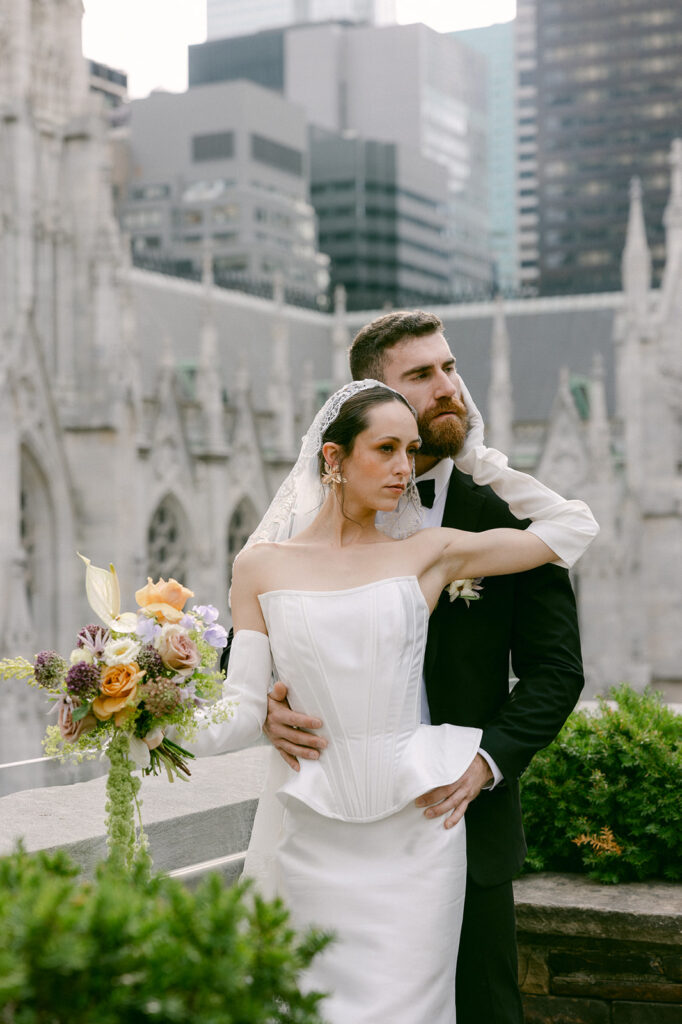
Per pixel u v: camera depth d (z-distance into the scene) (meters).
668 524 57.28
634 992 5.61
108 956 2.57
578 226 147.88
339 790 4.02
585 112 146.62
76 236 44.69
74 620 43.72
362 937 3.90
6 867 2.91
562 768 6.11
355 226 170.38
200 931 2.67
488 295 66.25
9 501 40.50
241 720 4.11
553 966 5.74
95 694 3.97
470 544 4.24
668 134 144.62
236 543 53.22
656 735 6.04
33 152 42.78
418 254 178.88
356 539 4.29
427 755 4.04
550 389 62.84
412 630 4.07
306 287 161.00
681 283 58.09
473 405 4.72
